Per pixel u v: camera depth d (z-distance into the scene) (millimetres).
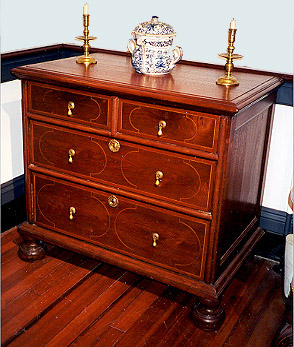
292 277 1759
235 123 1816
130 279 2352
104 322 2057
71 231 2291
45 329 2000
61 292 2229
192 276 2041
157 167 1963
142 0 2471
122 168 2043
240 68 2334
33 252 2430
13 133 2650
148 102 1888
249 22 2318
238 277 2416
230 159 1856
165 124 1880
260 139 2234
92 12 2605
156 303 2193
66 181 2211
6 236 2662
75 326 2025
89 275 2363
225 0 2320
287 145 2416
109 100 1966
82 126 2066
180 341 1977
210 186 1881
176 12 2422
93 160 2104
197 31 2412
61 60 2340
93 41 2670
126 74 2117
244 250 2311
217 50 2406
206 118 1800
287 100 2318
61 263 2443
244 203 2219
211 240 1946
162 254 2080
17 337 1949
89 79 1984
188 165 1896
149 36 2061
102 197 2143
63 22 2707
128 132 1974
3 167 2631
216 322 2037
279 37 2285
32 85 2137
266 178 2514
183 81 2051
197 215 1933
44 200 2314
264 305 2217
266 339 2010
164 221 2025
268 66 2354
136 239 2123
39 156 2246
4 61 2457
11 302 2145
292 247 1731
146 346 1939
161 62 2100
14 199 2721
